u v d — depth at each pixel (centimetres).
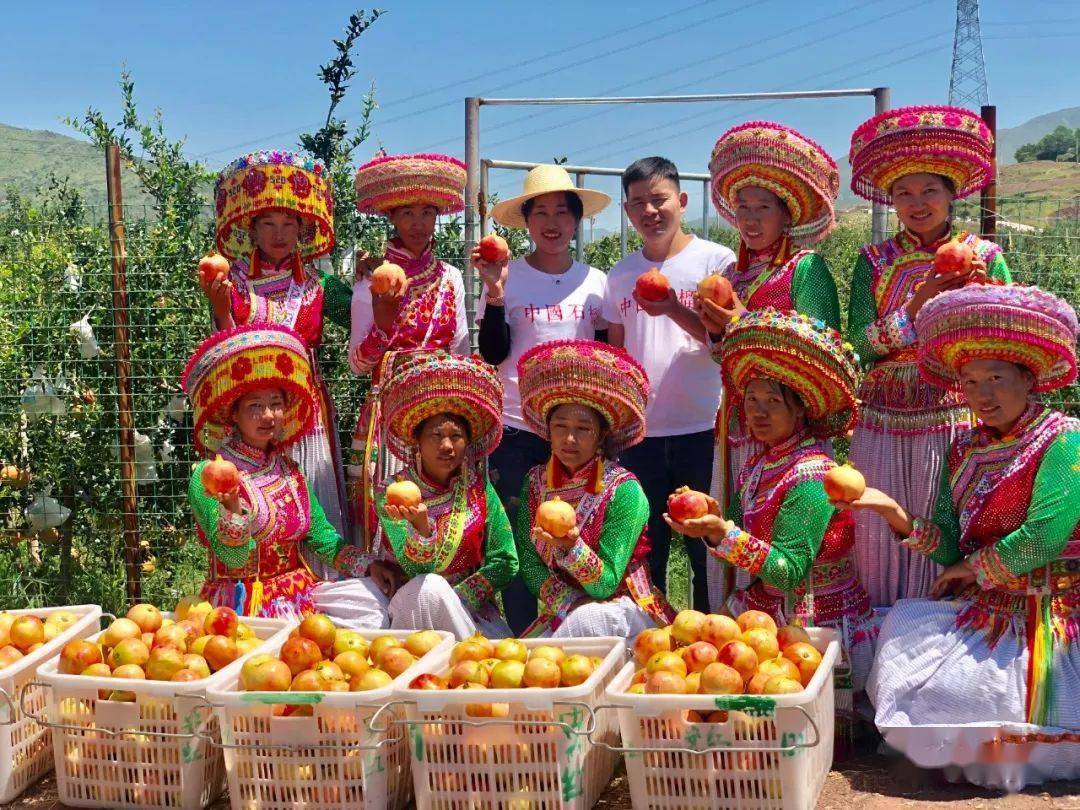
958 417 515
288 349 548
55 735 459
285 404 566
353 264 780
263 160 599
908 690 470
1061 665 457
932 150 508
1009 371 463
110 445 758
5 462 760
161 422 772
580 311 641
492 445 561
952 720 461
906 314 508
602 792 472
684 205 636
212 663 470
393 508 516
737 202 557
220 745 432
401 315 619
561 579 543
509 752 424
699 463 624
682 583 809
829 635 483
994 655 464
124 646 468
